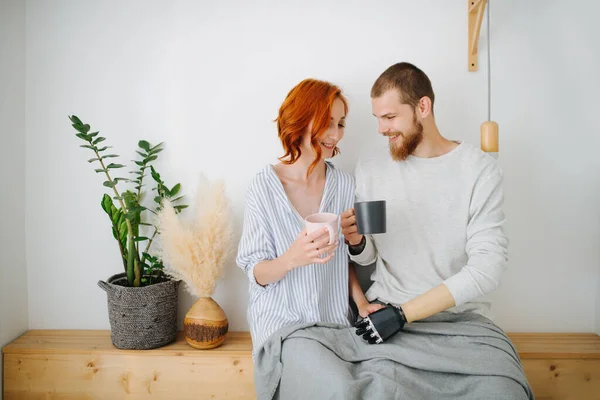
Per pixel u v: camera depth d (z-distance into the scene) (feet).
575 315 5.59
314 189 4.68
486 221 4.23
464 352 3.77
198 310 5.02
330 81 5.45
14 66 5.35
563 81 5.38
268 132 5.54
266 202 4.41
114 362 4.99
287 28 5.41
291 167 4.66
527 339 5.36
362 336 3.98
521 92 5.40
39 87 5.52
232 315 5.68
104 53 5.49
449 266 4.43
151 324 4.98
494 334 3.99
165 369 4.98
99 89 5.52
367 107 5.48
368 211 3.75
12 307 5.40
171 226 4.92
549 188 5.49
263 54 5.45
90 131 5.56
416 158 4.57
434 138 4.51
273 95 5.49
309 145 4.49
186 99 5.52
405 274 4.52
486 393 3.43
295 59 5.44
